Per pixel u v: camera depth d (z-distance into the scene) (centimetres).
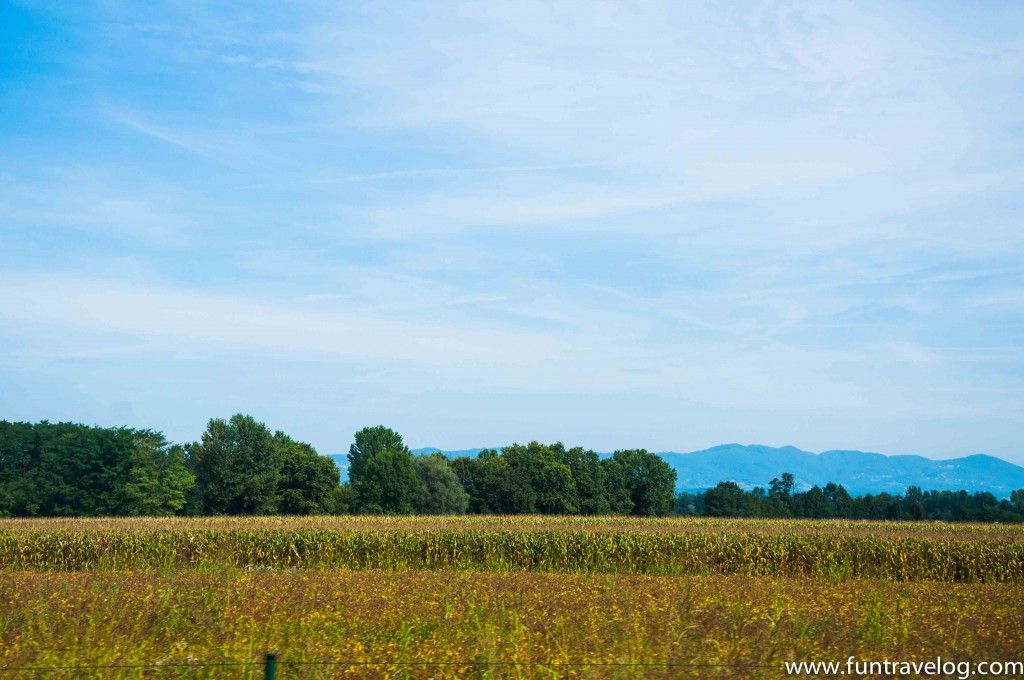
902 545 2786
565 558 2862
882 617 1184
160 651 999
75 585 1494
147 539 3034
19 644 989
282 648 1001
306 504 8569
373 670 869
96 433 8119
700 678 830
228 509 8519
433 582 1622
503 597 1341
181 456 8738
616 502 10631
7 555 2948
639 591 1452
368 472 9006
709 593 1467
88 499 7844
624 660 853
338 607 1240
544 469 10012
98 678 858
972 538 2956
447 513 8969
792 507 12781
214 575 1775
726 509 11888
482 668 894
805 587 1636
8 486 7700
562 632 1039
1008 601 1477
